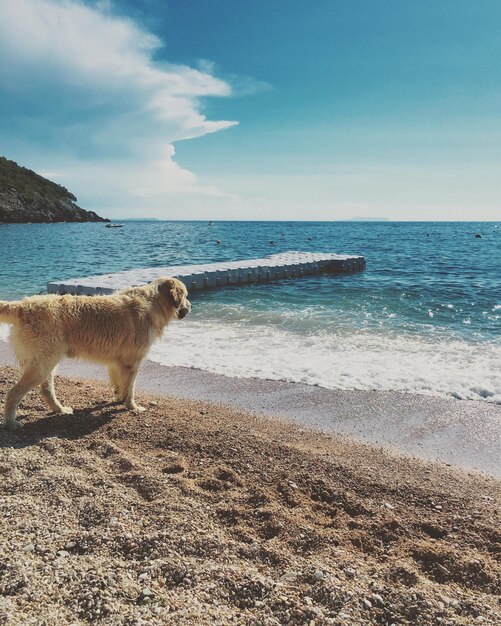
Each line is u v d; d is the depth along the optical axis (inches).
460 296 260.4
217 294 271.9
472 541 54.2
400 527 56.4
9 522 52.2
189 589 43.6
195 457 72.5
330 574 46.3
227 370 126.1
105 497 58.0
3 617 38.2
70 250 608.4
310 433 88.0
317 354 142.3
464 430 90.8
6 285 293.6
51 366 80.5
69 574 44.3
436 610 41.7
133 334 88.1
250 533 53.3
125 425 82.9
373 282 324.5
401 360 136.2
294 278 352.5
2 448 70.9
